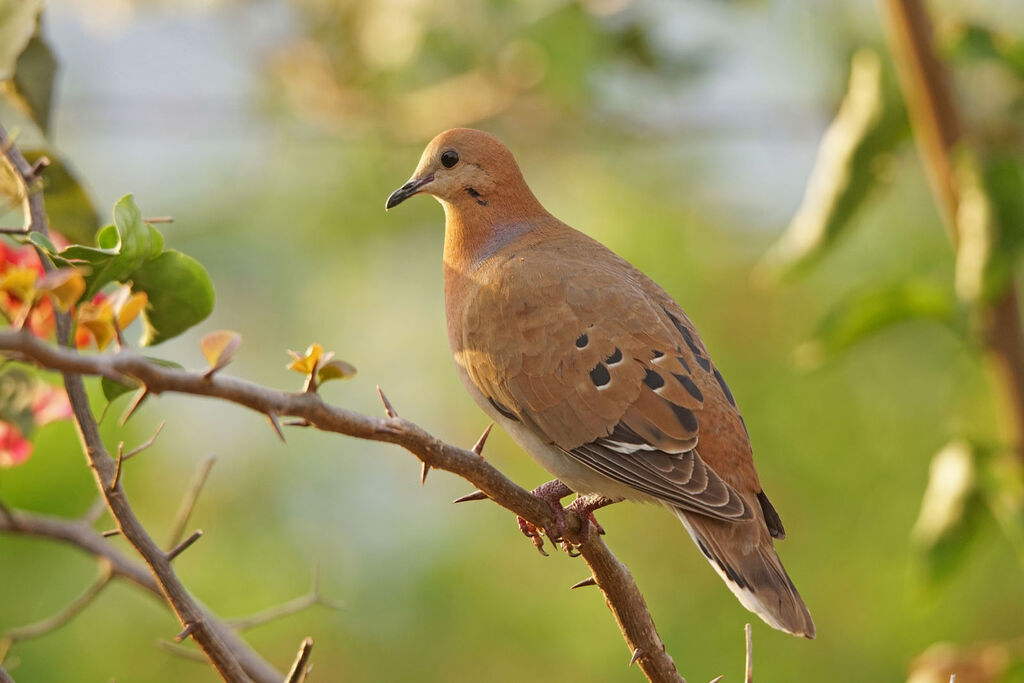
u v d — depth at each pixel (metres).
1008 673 9.03
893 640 12.30
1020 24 12.98
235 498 12.34
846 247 13.09
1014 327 9.25
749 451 7.50
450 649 12.20
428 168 8.84
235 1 13.43
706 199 13.95
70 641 10.66
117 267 5.50
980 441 9.00
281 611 6.95
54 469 10.34
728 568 6.91
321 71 13.53
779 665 12.15
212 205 13.83
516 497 6.01
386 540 12.45
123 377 4.64
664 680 6.37
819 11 13.24
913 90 9.35
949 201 9.43
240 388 4.62
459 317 8.31
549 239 8.58
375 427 5.15
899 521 12.55
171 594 5.34
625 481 7.33
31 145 6.57
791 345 12.87
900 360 12.76
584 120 13.57
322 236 13.84
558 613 12.28
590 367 7.61
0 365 4.68
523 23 12.09
